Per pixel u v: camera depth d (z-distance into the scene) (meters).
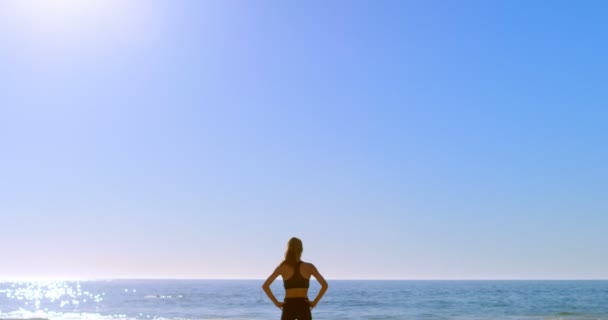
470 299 85.50
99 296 111.56
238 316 51.69
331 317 50.16
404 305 69.62
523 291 124.50
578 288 152.00
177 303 78.19
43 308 69.94
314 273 9.24
